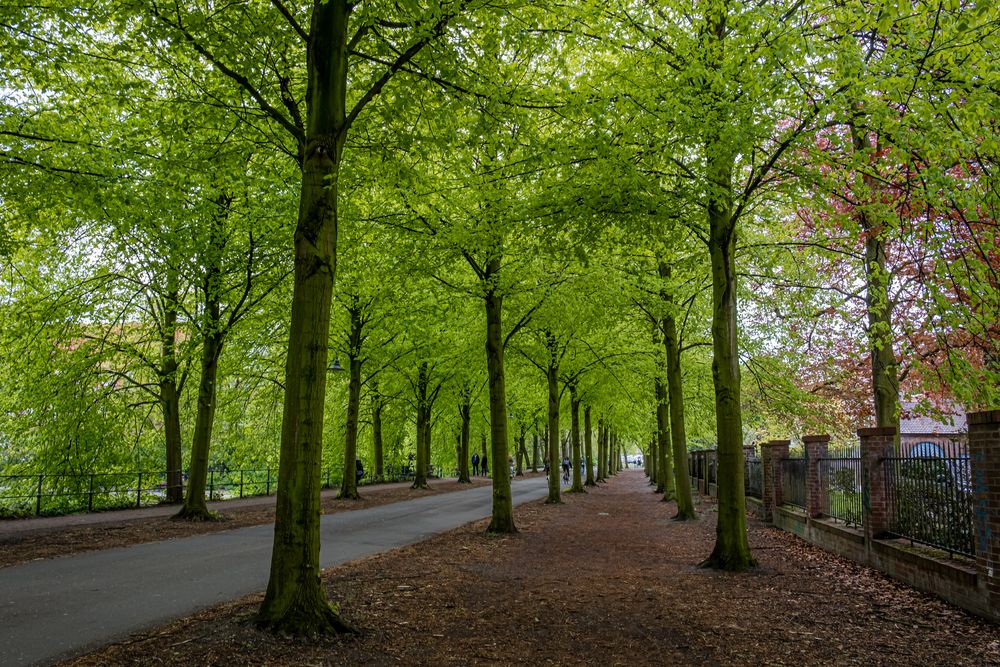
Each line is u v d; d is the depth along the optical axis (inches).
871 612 284.7
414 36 287.1
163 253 570.3
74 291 754.2
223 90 388.2
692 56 328.8
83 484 806.5
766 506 699.4
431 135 370.6
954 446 329.7
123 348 835.4
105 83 422.3
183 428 1023.6
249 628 236.1
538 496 1140.5
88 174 414.0
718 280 413.4
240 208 589.0
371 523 662.5
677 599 307.6
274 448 1105.4
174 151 429.4
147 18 301.0
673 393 761.6
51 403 785.6
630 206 366.3
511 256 586.6
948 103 279.1
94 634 237.3
